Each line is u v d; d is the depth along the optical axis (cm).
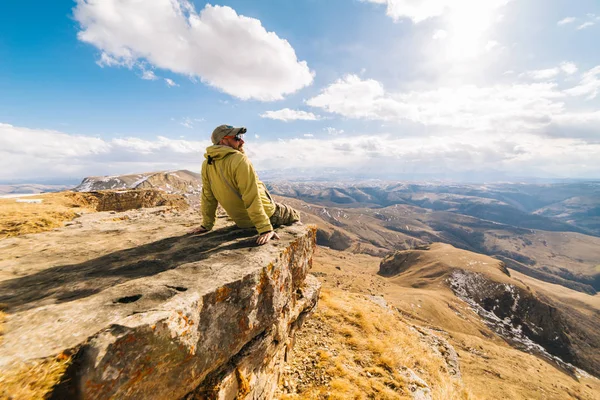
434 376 1054
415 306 13662
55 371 199
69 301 277
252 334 448
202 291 332
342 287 15525
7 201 2223
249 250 491
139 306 277
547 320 16475
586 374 12575
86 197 3222
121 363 235
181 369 306
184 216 904
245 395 450
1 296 285
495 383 6091
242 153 476
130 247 498
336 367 839
